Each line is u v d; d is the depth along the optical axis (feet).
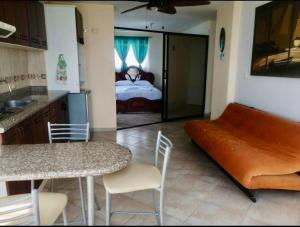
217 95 15.96
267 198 7.92
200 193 8.22
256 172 7.11
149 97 22.13
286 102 9.94
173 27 23.95
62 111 12.23
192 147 12.81
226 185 8.77
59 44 12.72
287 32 9.57
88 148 5.63
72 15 12.44
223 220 6.72
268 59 10.91
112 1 14.03
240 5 13.38
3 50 10.11
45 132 9.62
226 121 12.46
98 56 15.17
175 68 19.42
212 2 14.08
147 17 18.86
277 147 8.61
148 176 6.00
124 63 26.18
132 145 13.19
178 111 20.39
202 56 20.72
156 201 7.70
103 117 16.01
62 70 12.99
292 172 7.31
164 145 6.48
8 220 4.07
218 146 9.26
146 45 26.14
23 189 7.18
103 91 15.66
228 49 14.19
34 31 10.80
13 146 5.77
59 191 8.36
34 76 13.03
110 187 5.51
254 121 10.55
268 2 10.94
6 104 9.62
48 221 4.50
